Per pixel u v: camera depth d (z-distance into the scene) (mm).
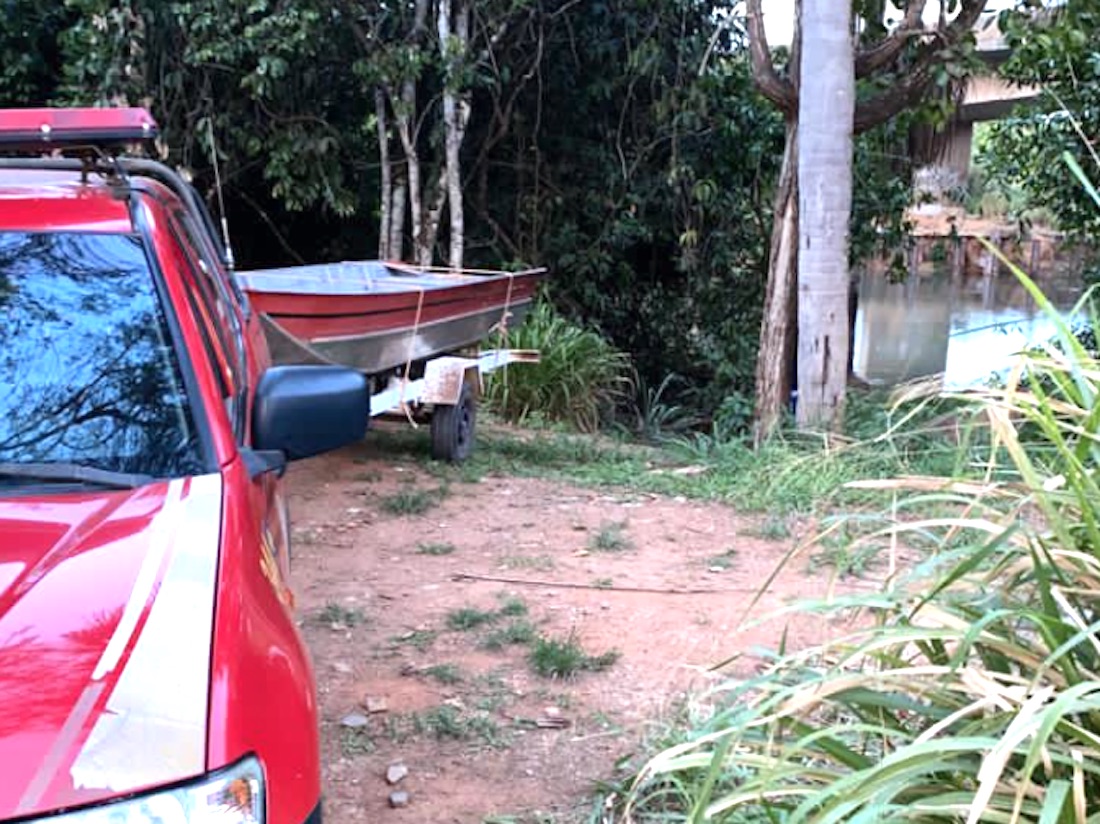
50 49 12391
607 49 12984
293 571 5852
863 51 9430
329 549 6246
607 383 12102
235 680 2031
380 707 4277
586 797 3658
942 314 28453
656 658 4797
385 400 7660
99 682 1938
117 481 2646
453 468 8242
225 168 12305
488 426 10281
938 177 17422
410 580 5770
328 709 4266
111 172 3408
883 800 2113
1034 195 12234
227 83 11641
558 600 5500
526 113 13602
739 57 13133
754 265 14484
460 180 13203
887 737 2561
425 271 9953
